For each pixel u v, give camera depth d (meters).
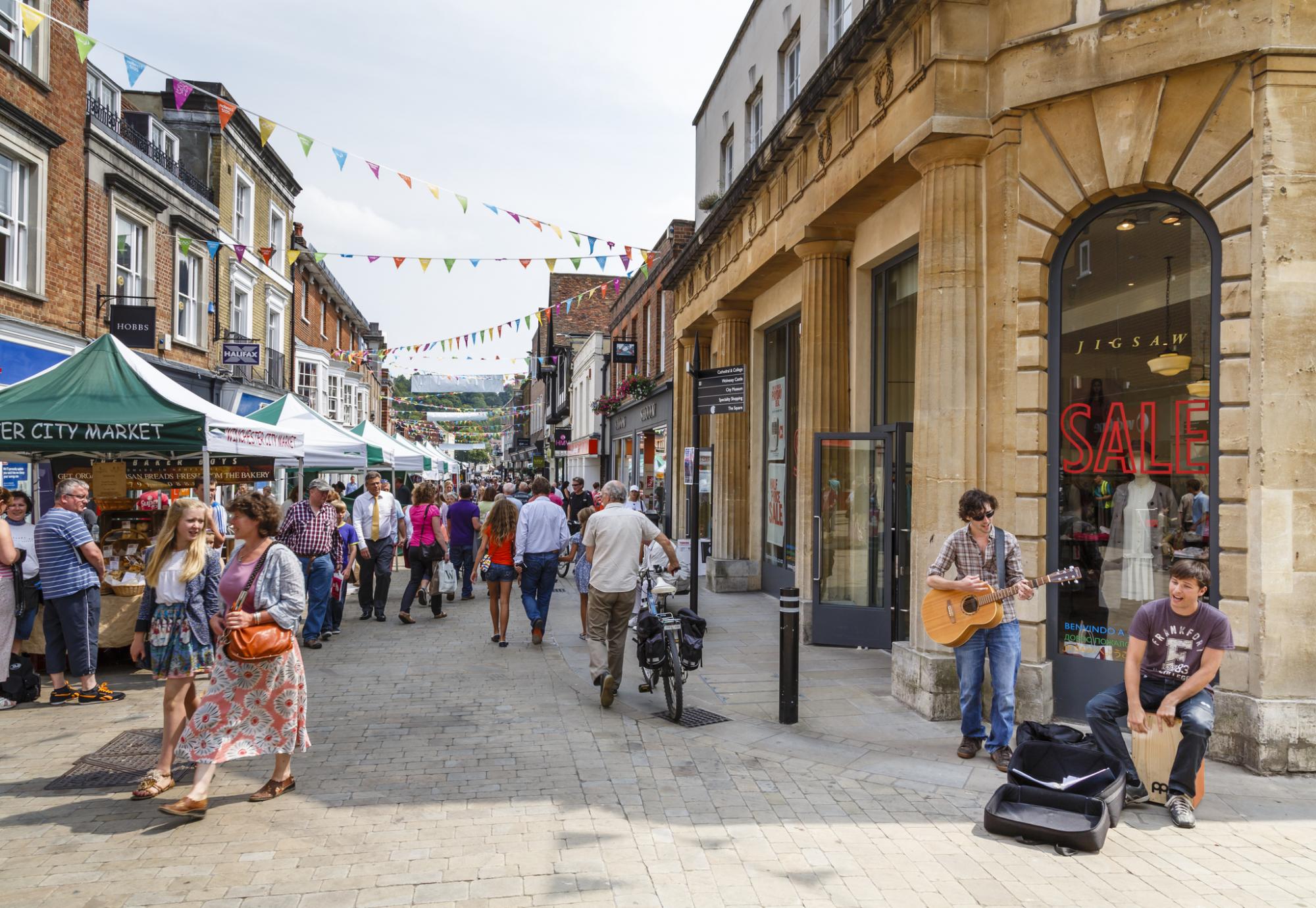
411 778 4.98
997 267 6.25
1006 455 6.18
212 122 19.80
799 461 9.67
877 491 8.92
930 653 6.44
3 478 11.60
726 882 3.69
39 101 12.78
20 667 6.62
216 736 4.41
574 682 7.46
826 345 9.51
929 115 6.36
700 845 4.08
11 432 6.96
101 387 7.54
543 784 4.89
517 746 5.62
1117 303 5.98
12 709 6.49
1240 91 5.32
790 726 6.12
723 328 13.73
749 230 11.67
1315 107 5.15
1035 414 6.07
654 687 7.03
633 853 3.98
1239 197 5.30
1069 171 5.96
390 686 7.28
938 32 6.30
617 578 6.71
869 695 6.98
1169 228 5.82
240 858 3.89
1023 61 6.06
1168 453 5.81
